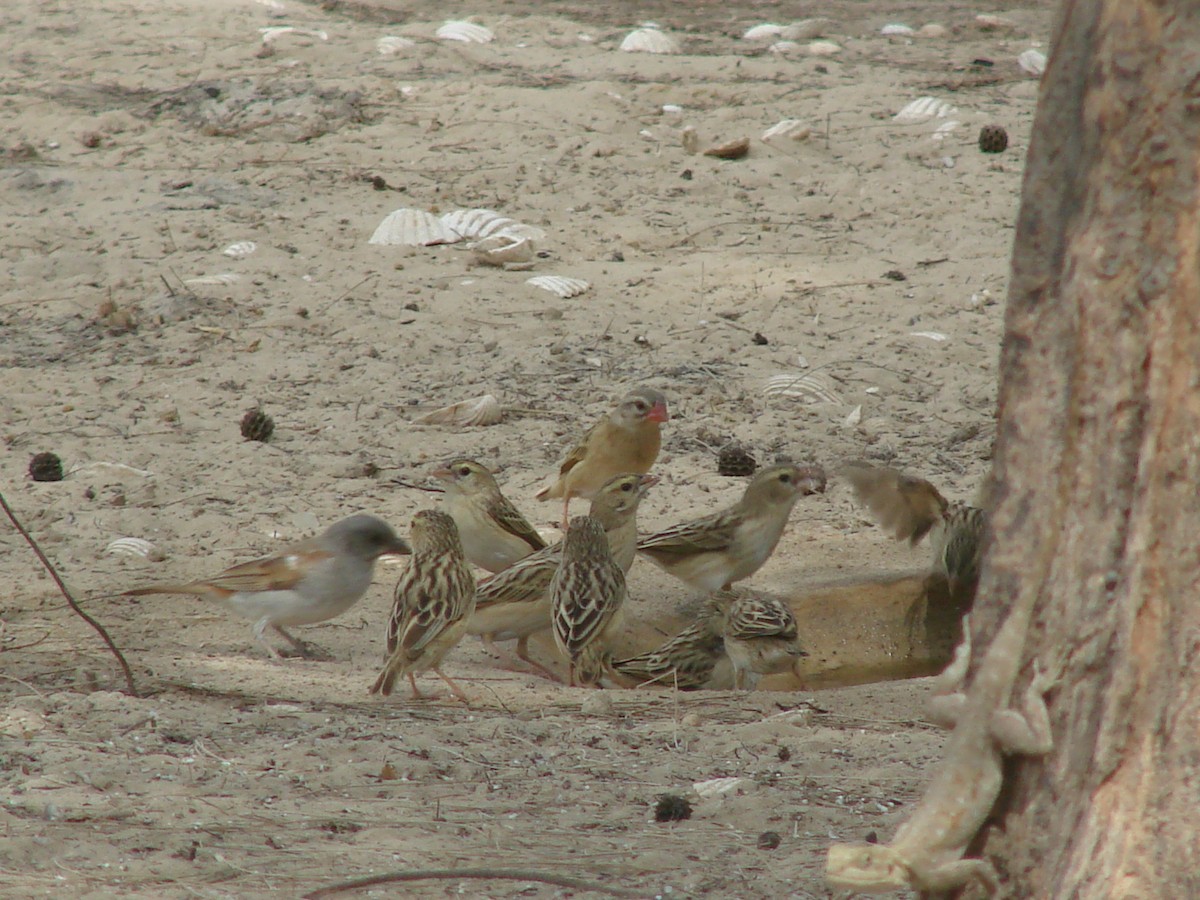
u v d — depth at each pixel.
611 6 41.91
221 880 6.59
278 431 17.19
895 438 17.34
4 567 13.26
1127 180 5.16
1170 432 5.11
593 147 28.34
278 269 22.33
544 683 11.45
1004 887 5.24
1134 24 5.12
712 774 8.63
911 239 24.33
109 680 10.32
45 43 34.78
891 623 13.73
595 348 19.95
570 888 6.70
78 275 22.22
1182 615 5.08
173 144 28.48
